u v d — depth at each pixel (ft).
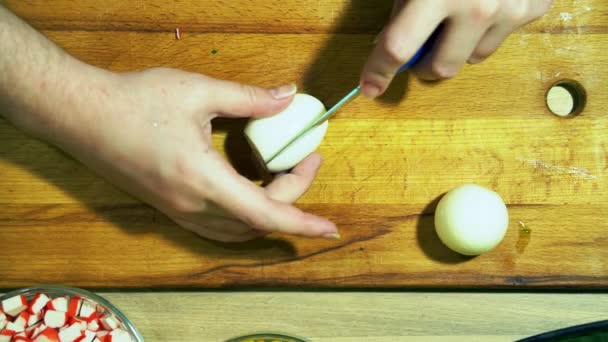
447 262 1.51
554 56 1.59
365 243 1.52
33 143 1.53
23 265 1.49
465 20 1.29
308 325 1.51
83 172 1.52
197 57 1.56
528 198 1.54
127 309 1.51
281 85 1.56
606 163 1.55
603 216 1.54
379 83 1.36
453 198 1.47
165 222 1.51
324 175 1.53
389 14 1.59
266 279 1.50
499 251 1.52
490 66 1.58
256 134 1.44
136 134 1.35
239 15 1.57
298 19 1.58
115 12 1.56
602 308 1.52
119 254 1.50
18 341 1.41
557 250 1.52
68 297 1.47
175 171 1.36
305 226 1.38
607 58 1.59
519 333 1.51
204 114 1.41
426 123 1.56
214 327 1.50
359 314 1.51
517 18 1.35
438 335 1.50
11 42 1.33
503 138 1.56
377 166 1.54
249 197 1.36
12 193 1.51
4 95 1.35
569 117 1.57
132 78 1.39
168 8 1.57
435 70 1.39
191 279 1.50
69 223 1.51
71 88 1.34
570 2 1.59
